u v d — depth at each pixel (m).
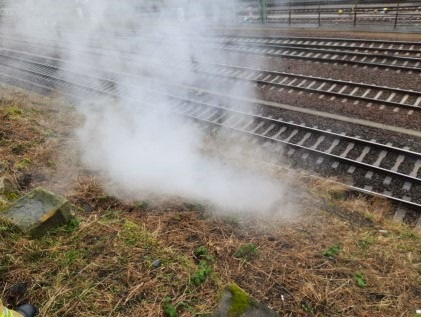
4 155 4.25
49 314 2.44
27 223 2.99
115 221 3.32
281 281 2.93
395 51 8.15
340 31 10.00
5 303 2.49
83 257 2.88
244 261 3.06
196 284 2.73
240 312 2.46
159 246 3.05
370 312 2.77
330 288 2.93
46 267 2.76
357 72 7.52
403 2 10.98
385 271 3.18
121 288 2.66
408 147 5.19
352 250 3.39
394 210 4.27
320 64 8.12
